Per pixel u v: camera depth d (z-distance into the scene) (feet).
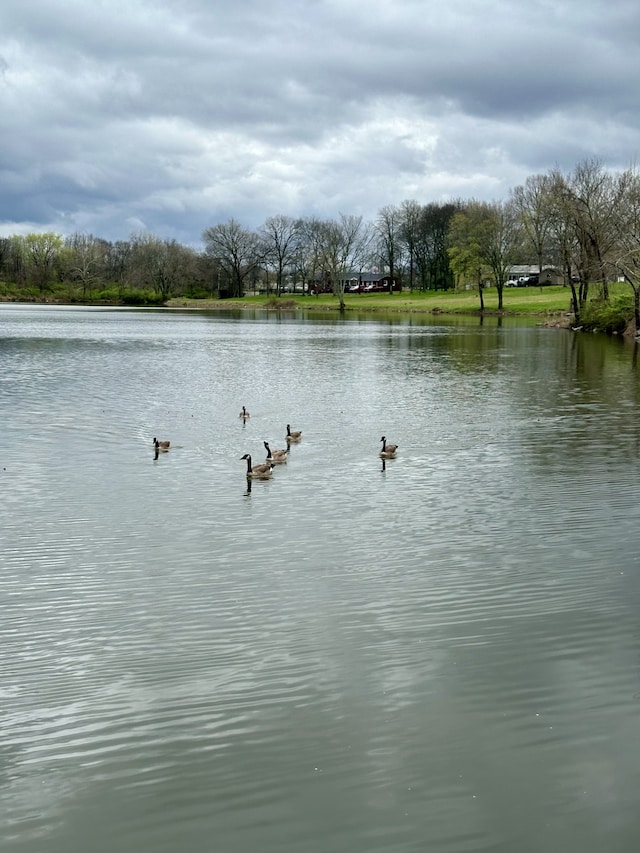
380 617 52.06
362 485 84.84
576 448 102.83
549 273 655.76
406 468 92.32
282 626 50.83
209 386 159.63
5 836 33.14
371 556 63.31
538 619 51.62
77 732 39.70
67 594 55.93
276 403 138.72
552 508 76.23
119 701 42.37
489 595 55.52
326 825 33.71
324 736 39.34
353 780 36.24
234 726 40.16
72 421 118.32
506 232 465.06
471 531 69.56
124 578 58.80
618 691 43.04
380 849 32.50
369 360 217.15
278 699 42.45
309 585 57.41
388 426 118.01
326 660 46.47
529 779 36.27
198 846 32.68
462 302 557.33
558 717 40.70
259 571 60.13
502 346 262.26
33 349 238.07
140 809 34.63
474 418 124.88
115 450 100.27
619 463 94.63
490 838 33.01
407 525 71.26
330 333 334.85
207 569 60.54
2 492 81.20
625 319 317.22
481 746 38.52
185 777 36.50
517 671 45.14
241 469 91.66
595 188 334.65
